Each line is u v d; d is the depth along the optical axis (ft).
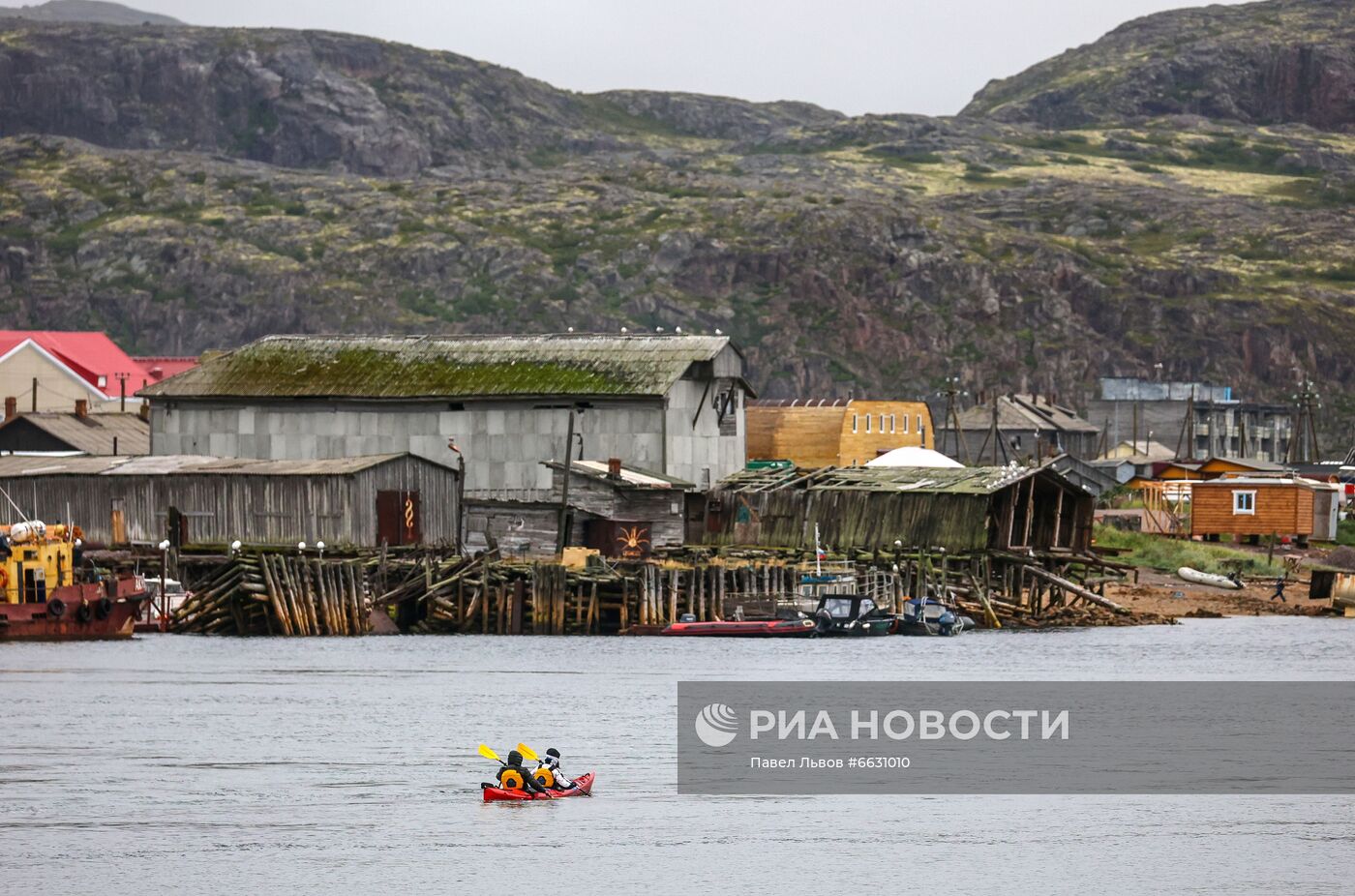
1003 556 493.77
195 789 268.62
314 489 508.53
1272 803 268.00
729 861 231.30
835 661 417.49
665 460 545.03
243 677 385.91
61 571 441.68
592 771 286.05
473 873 224.74
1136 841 244.22
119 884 219.41
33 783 271.90
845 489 508.94
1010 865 231.50
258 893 216.13
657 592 456.45
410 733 314.76
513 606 463.01
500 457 557.33
